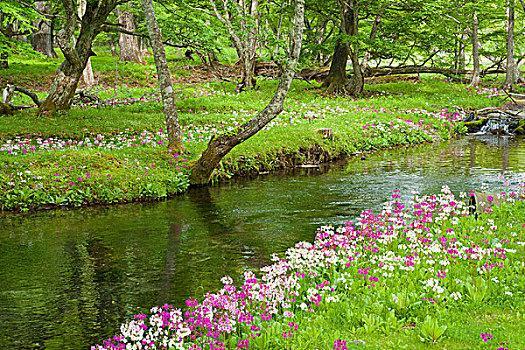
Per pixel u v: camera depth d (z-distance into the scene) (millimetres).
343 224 10945
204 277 8289
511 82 33562
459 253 7641
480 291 6598
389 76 39281
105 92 29453
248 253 9367
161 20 22750
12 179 12523
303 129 19266
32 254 9414
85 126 18891
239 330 6055
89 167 13516
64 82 21266
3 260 9117
